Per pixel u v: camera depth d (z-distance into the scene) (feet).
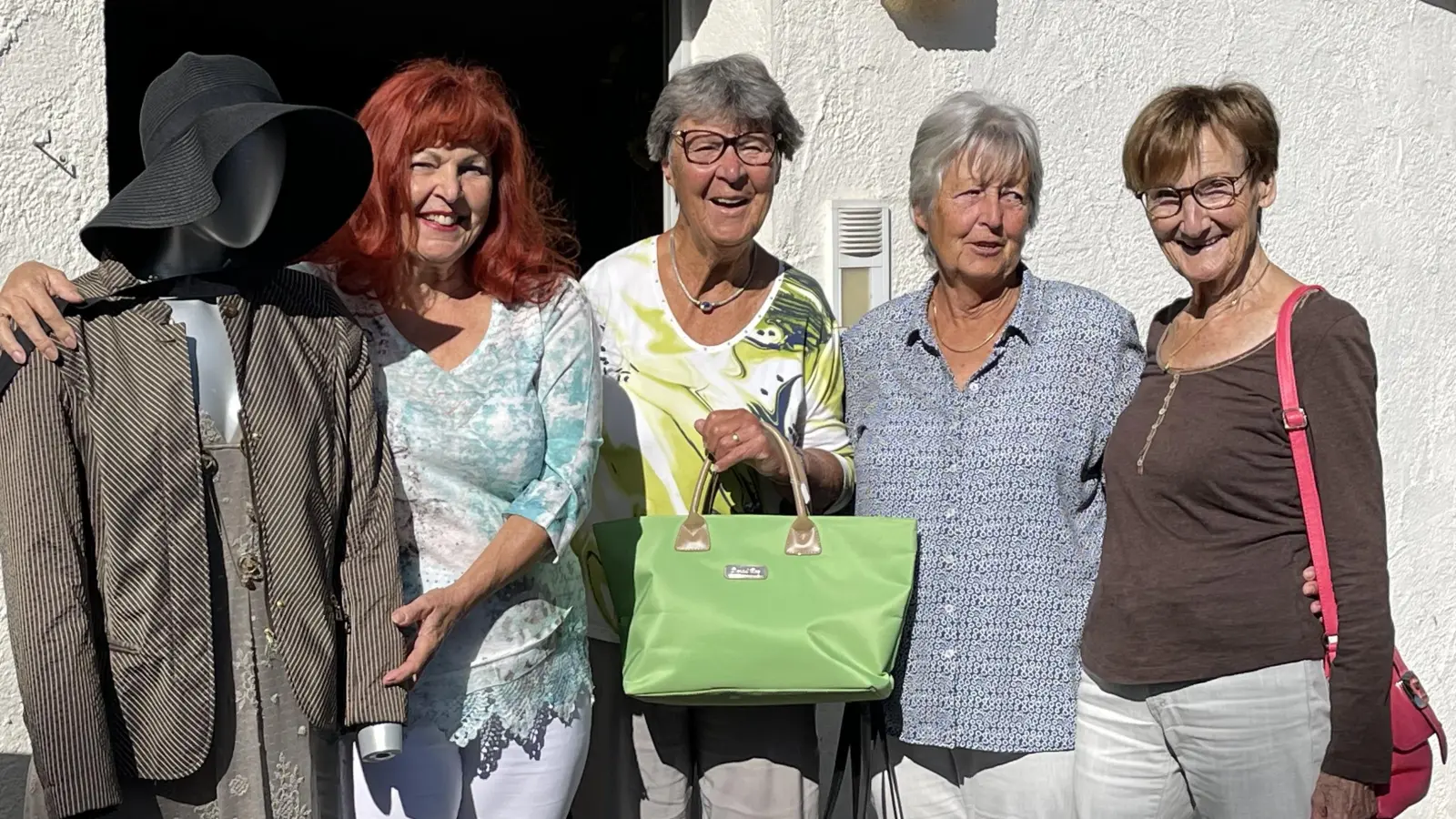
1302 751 7.55
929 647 8.52
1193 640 7.71
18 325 5.83
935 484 8.55
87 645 5.73
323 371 6.55
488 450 7.22
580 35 17.93
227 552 6.19
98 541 5.87
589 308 7.85
